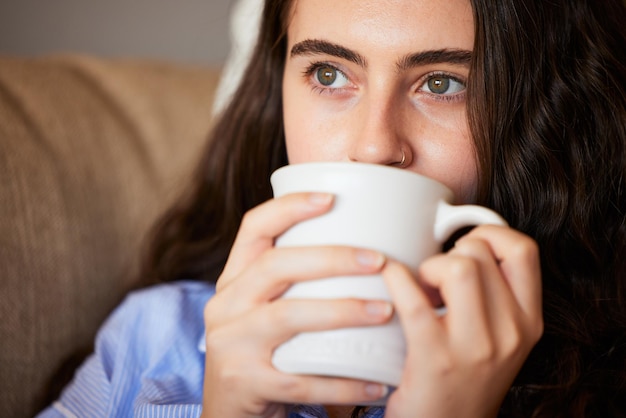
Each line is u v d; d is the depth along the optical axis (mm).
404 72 788
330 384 638
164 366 1069
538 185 919
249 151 1198
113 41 1904
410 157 798
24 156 1150
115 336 1130
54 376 1111
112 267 1218
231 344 666
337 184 632
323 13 811
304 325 618
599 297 948
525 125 901
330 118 845
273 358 649
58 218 1151
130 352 1104
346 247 622
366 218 629
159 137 1353
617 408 862
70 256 1152
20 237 1098
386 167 626
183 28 1934
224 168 1235
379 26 776
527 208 915
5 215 1091
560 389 855
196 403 1021
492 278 636
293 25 892
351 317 604
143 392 1007
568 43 940
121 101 1364
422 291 613
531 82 896
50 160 1182
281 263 637
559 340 903
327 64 845
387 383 618
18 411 1067
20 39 1842
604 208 959
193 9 1928
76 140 1238
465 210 648
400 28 773
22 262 1090
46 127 1212
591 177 950
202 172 1271
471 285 618
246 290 663
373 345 610
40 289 1104
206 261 1267
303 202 635
